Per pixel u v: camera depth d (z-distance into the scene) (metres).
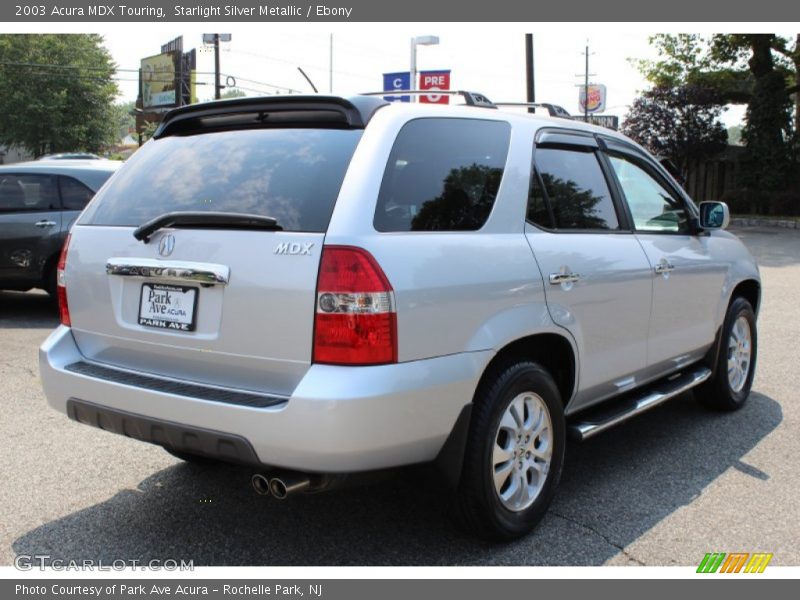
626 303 3.99
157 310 3.14
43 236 8.78
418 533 3.50
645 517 3.66
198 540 3.43
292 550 3.35
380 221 2.87
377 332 2.72
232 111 3.38
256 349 2.85
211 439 2.85
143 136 46.38
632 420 5.20
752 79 27.83
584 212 3.90
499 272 3.18
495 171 3.40
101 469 4.23
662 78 28.30
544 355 3.68
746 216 25.66
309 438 2.66
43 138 45.50
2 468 4.21
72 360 3.43
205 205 3.12
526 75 21.47
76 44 46.94
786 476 4.19
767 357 7.00
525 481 3.40
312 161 3.03
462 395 2.99
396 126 3.07
